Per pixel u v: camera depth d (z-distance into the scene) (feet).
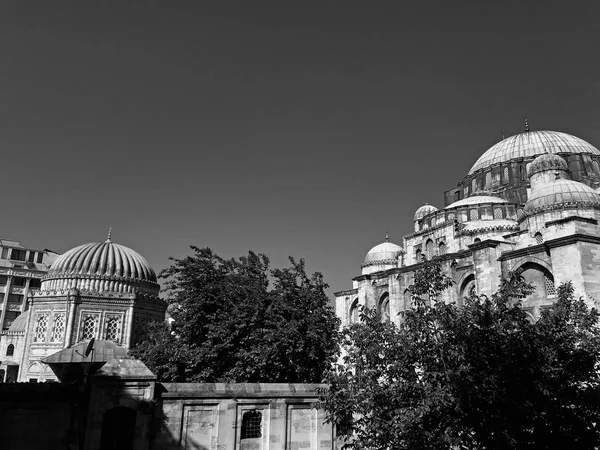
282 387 79.00
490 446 46.65
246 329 95.55
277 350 91.35
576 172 198.18
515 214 182.91
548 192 143.02
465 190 236.84
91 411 66.08
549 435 48.24
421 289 55.77
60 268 181.37
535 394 48.11
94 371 70.33
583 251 103.50
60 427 66.74
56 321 169.07
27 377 166.50
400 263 198.39
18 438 65.16
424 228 194.80
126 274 185.78
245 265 108.06
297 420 78.79
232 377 91.25
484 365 46.78
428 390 47.80
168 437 70.08
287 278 103.40
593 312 57.21
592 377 55.21
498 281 127.03
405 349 50.88
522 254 120.78
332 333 101.24
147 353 106.73
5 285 307.17
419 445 45.44
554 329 51.55
